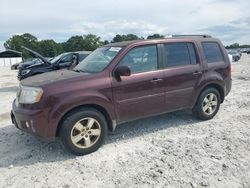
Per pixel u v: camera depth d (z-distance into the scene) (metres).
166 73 5.43
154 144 4.96
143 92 5.16
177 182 3.64
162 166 4.09
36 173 4.09
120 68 4.79
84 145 4.61
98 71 4.93
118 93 4.89
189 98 5.85
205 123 6.06
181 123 6.10
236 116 6.53
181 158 4.33
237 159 4.23
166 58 5.52
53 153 4.76
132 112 5.12
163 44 5.53
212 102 6.25
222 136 5.21
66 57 11.48
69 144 4.49
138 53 5.21
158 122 6.21
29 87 4.57
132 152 4.65
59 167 4.24
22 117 4.51
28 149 4.97
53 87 4.43
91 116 4.62
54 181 3.83
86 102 4.55
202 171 3.90
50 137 4.43
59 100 4.39
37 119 4.35
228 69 6.48
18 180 3.90
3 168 4.29
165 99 5.47
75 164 4.31
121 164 4.23
